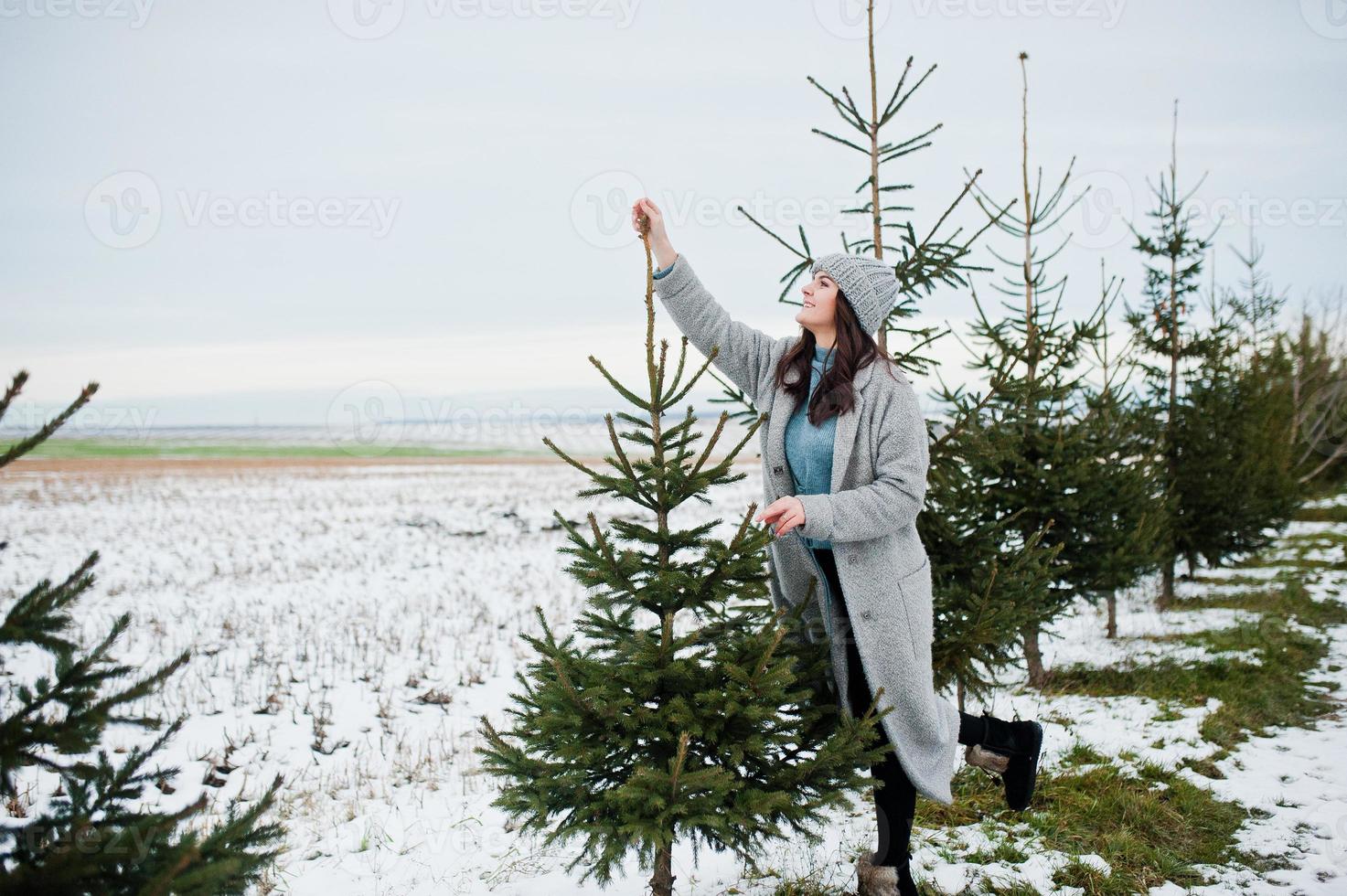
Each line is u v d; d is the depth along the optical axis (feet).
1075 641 27.84
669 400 7.84
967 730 9.61
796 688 9.00
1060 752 15.48
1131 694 20.27
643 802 7.36
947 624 12.76
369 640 26.84
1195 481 33.01
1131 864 10.98
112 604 32.45
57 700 5.60
